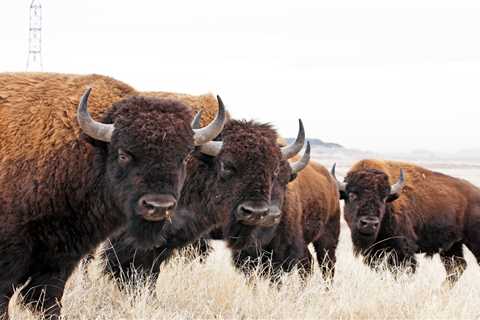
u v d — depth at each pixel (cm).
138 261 1259
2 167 955
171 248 1305
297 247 1597
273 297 1239
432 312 1148
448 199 2083
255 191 1230
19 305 1026
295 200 1598
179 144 945
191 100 1357
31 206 953
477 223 2103
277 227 1550
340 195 1988
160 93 1364
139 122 944
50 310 980
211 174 1285
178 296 1248
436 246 2084
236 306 1183
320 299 1222
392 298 1275
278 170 1292
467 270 2105
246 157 1239
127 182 944
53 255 984
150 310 1095
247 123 1289
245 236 1277
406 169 2097
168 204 913
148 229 971
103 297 1198
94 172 987
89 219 997
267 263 1509
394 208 1939
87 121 955
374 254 1895
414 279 1520
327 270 1714
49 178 964
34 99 1004
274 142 1272
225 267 1560
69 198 978
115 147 956
